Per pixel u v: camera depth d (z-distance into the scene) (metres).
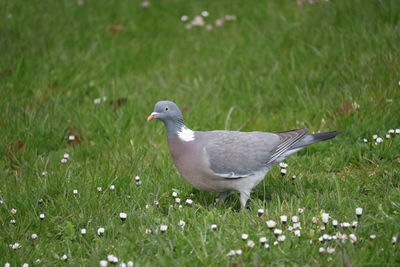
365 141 10.52
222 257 7.41
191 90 13.37
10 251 8.16
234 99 12.70
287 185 9.65
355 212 8.28
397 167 9.87
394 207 8.47
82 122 11.89
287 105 12.16
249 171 9.06
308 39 13.79
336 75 12.34
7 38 14.81
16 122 11.59
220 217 8.44
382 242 7.54
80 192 9.39
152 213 8.74
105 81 13.74
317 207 8.66
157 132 11.70
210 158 8.94
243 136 9.26
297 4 15.75
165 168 10.33
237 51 14.48
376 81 11.67
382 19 13.41
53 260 8.05
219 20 15.84
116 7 16.97
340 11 13.98
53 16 16.12
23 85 13.16
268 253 7.43
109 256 7.36
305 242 7.71
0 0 16.73
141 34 15.99
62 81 13.46
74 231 8.56
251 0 16.80
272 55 13.71
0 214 9.05
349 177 9.70
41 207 9.19
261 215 8.43
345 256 7.16
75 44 15.08
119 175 9.97
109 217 8.78
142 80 13.95
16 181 9.85
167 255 7.46
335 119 11.26
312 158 10.47
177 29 16.11
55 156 11.07
